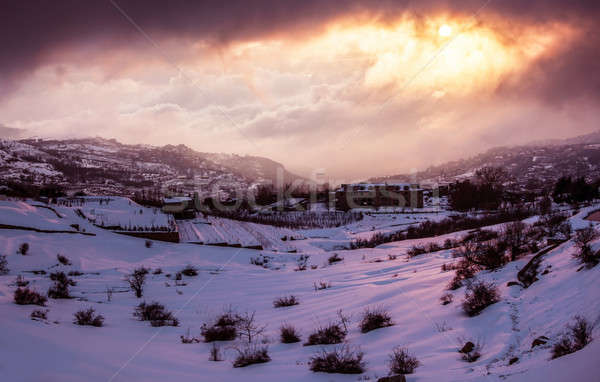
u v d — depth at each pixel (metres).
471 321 9.10
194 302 16.31
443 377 6.27
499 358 6.73
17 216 32.53
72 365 6.59
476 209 74.94
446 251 23.53
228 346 9.94
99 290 18.62
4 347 6.74
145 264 27.81
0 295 13.62
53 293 15.43
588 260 9.46
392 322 10.45
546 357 5.92
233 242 40.78
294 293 17.88
